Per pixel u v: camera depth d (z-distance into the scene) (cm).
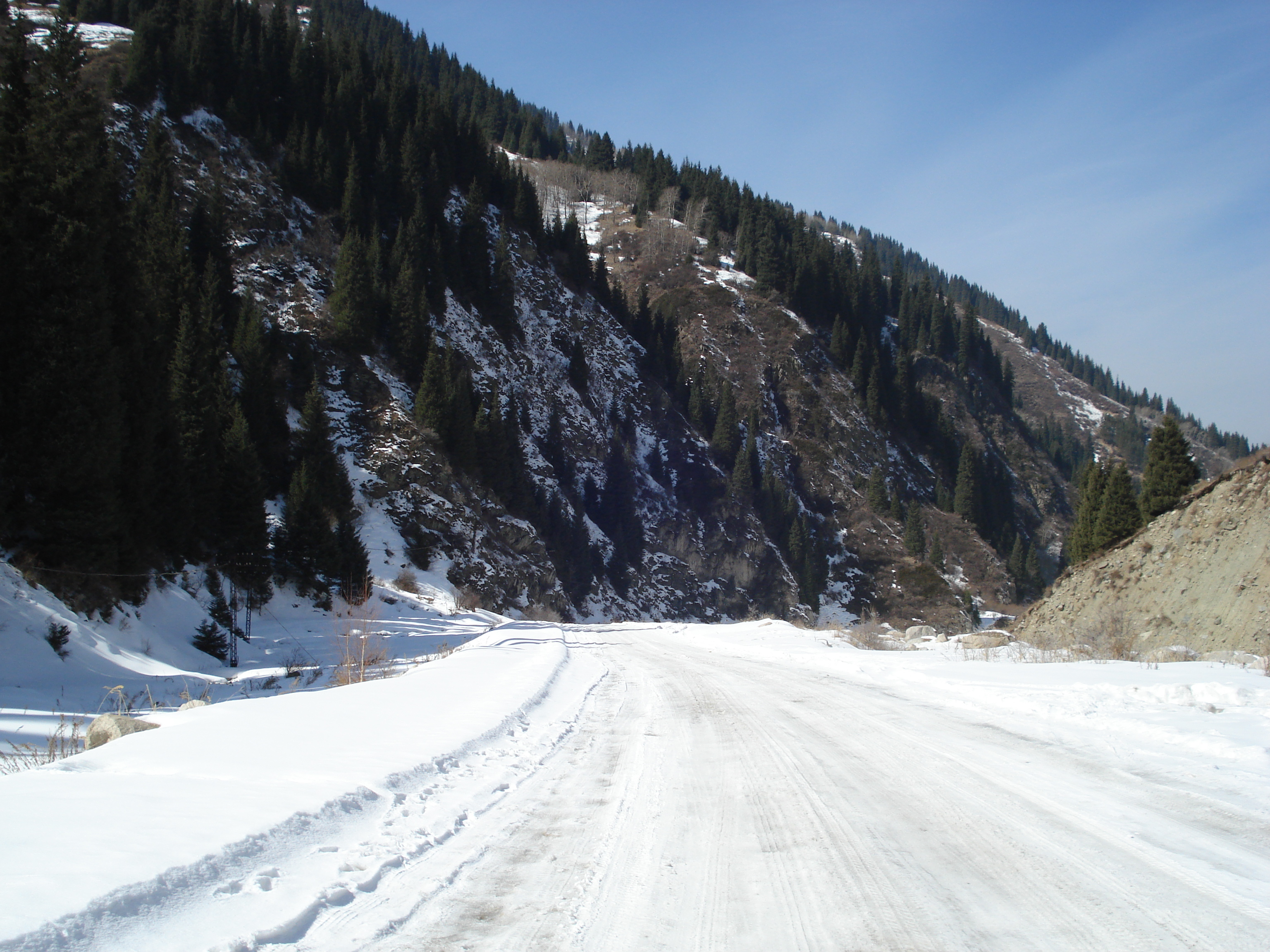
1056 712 761
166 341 2711
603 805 522
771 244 10669
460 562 4259
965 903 340
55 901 300
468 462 4819
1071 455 17325
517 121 15588
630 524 6238
